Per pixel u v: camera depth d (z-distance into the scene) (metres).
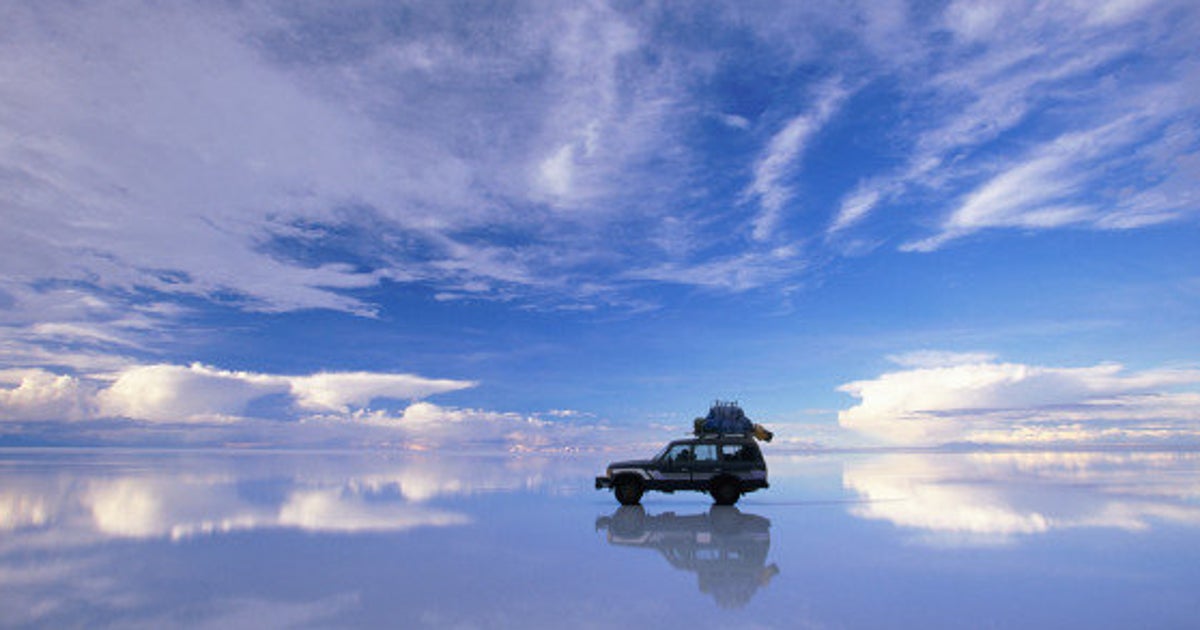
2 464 35.69
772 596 7.08
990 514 14.05
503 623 6.11
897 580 7.82
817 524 12.73
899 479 26.23
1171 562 8.84
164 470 30.08
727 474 16.69
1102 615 6.34
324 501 16.64
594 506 16.22
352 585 7.61
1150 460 46.88
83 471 28.78
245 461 44.91
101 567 8.55
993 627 5.97
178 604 6.77
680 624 6.07
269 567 8.59
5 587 7.47
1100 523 12.52
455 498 17.78
